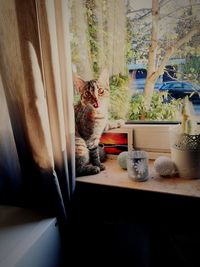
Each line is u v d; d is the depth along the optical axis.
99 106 1.00
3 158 0.95
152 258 0.98
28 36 0.75
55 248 0.86
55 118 0.84
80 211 1.03
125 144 1.11
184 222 0.89
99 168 1.02
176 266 0.97
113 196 0.96
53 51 0.78
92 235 1.07
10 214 0.90
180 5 0.97
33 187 0.96
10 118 0.90
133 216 0.97
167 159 0.94
